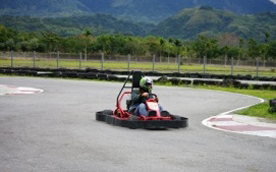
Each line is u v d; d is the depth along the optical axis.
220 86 25.38
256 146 8.06
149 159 6.75
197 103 15.91
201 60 49.25
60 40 86.06
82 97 17.03
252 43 85.19
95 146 7.64
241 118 11.85
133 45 83.06
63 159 6.64
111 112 11.08
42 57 52.12
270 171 6.25
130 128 9.71
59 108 13.37
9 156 6.78
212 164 6.55
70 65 44.69
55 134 8.78
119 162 6.52
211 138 8.77
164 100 16.69
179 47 88.69
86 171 6.00
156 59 51.28
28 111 12.48
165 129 9.78
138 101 10.47
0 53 53.62
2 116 11.34
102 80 28.27
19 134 8.69
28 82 25.00
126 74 31.27
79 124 10.21
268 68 45.62
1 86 21.39
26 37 96.69
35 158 6.68
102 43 83.06
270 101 12.83
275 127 10.39
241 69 46.59
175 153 7.23
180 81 26.25
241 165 6.54
